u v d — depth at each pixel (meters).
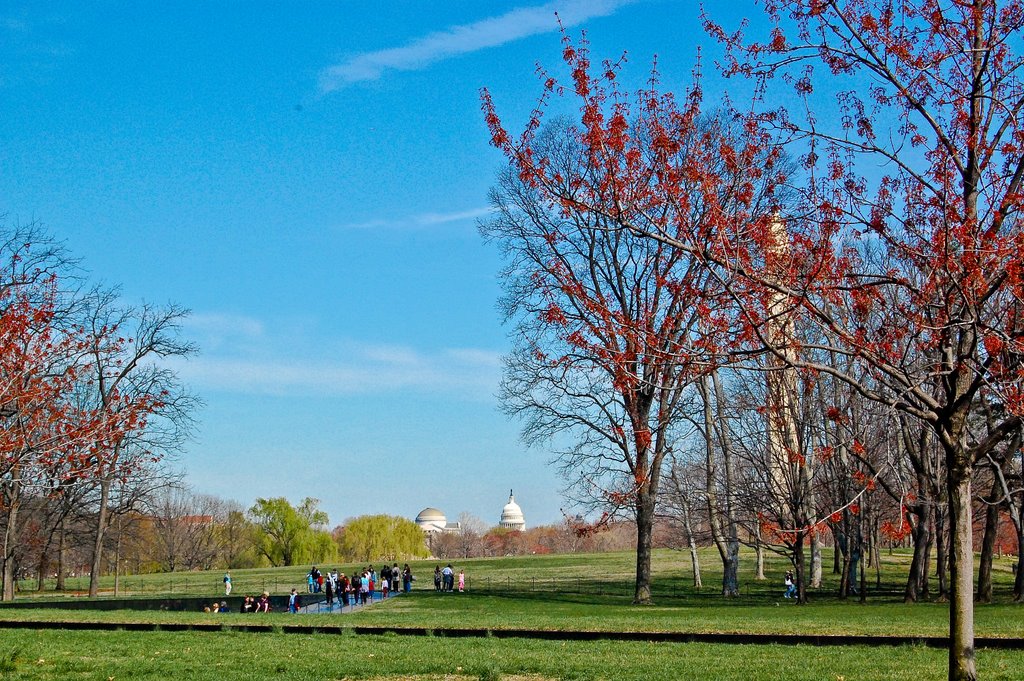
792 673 18.16
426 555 149.88
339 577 57.81
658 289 36.28
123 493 59.22
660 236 14.81
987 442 14.15
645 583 47.22
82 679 18.38
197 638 25.39
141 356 52.16
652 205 15.55
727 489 49.91
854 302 16.17
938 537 44.00
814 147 16.50
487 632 26.17
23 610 37.00
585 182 15.55
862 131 16.33
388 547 141.50
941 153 15.21
